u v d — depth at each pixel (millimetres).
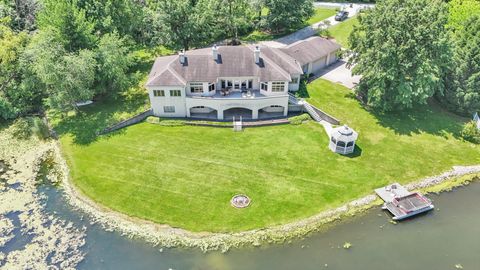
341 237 40250
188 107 57625
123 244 39125
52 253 38250
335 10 98562
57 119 58844
